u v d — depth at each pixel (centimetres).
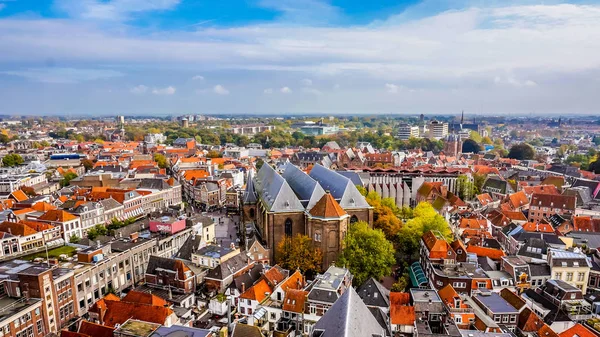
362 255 11838
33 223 14350
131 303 8856
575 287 10975
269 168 18012
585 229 15775
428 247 12438
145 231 14375
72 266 10619
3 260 12062
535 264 12150
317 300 9306
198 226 15188
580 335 8919
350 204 14038
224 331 8938
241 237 17088
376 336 6303
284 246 12750
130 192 19100
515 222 16950
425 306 9306
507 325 9800
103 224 17125
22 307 8419
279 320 9694
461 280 10950
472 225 15762
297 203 13725
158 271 11444
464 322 9456
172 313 8750
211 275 11338
